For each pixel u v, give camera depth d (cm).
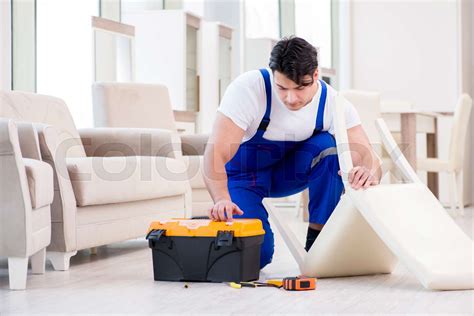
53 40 533
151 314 217
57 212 323
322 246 278
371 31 866
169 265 279
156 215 406
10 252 272
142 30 668
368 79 868
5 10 479
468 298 238
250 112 279
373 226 258
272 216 301
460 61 828
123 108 500
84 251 404
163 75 667
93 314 219
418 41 852
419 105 852
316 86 283
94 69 551
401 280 279
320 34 871
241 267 270
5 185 274
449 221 266
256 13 839
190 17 676
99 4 598
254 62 808
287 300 237
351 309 221
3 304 240
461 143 656
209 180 281
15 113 381
